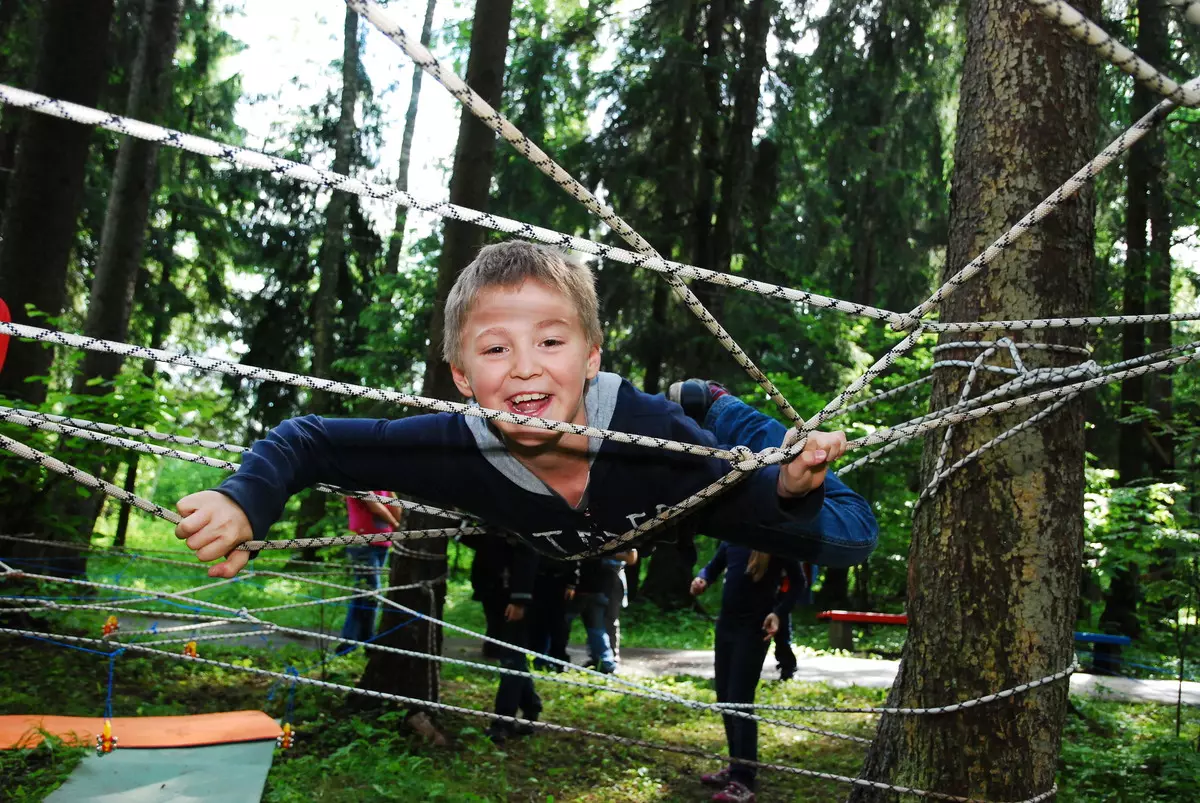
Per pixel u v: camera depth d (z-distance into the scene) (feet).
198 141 3.50
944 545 11.48
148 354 4.31
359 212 69.21
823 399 45.93
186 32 64.13
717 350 53.01
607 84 54.65
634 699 26.43
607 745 21.44
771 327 53.31
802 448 6.23
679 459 6.93
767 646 17.33
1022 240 11.45
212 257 68.64
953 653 11.34
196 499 5.76
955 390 11.58
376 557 26.55
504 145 52.19
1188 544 27.12
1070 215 11.58
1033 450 11.16
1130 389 49.42
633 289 53.57
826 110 64.23
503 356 6.26
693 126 53.88
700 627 51.83
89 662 23.66
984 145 11.87
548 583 21.83
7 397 22.34
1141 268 49.34
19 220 28.43
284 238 67.31
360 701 20.98
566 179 4.10
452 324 6.73
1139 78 3.31
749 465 6.04
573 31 57.06
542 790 18.06
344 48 66.95
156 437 5.81
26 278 28.22
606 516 7.10
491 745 20.15
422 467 6.84
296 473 6.44
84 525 23.89
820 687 30.55
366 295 69.92
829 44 61.31
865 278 66.23
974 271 5.76
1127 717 28.17
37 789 14.24
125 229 37.96
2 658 22.98
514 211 52.01
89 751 16.06
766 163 58.54
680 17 55.31
